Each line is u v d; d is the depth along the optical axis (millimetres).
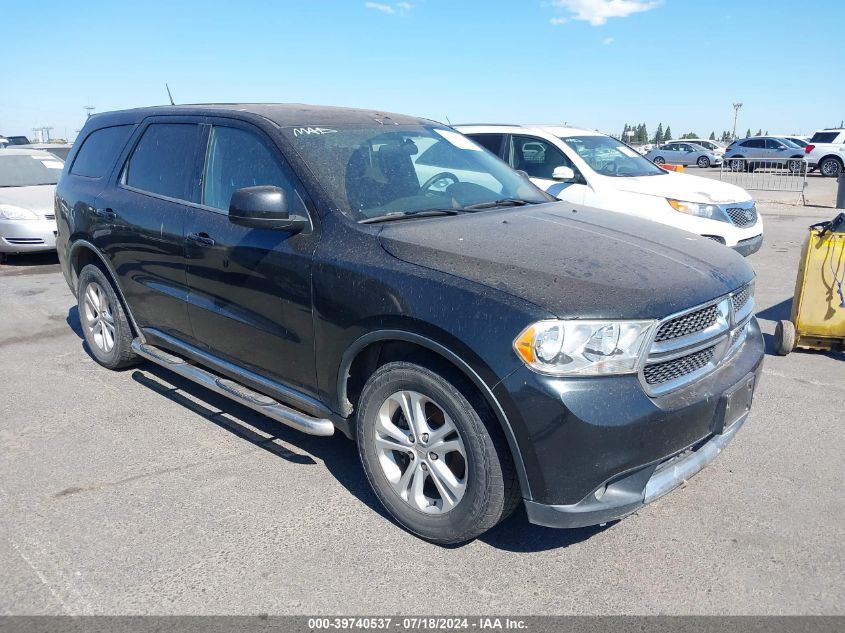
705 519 3369
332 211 3451
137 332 4941
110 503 3508
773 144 33312
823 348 5797
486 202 4051
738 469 3850
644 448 2738
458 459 3080
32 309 7500
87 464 3922
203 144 4234
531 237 3355
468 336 2760
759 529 3279
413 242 3197
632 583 2900
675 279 3029
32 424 4453
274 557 3070
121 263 4750
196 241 4020
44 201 10250
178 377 5289
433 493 3236
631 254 3236
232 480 3742
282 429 4375
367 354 3332
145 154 4711
